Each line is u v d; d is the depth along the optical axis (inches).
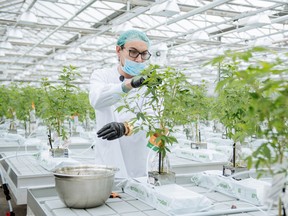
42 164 127.3
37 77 923.4
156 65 70.9
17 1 406.9
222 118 87.4
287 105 38.2
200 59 610.9
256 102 38.9
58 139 131.2
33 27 456.4
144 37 88.0
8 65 777.6
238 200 75.5
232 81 40.6
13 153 159.0
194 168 138.1
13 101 234.4
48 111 132.0
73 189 65.1
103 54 630.5
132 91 92.7
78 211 66.2
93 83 93.0
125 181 83.3
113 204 71.6
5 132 232.7
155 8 254.4
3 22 446.9
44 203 73.6
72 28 448.5
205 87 180.5
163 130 72.7
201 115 163.6
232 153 84.5
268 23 297.4
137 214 64.8
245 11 351.6
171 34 494.3
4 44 507.2
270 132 41.1
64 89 135.7
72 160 122.9
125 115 96.9
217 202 73.9
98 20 442.3
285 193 42.9
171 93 74.2
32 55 607.2
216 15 401.7
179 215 59.6
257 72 37.5
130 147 98.2
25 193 112.3
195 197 64.7
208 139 210.1
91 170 75.5
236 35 490.0
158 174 72.9
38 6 418.9
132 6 374.0
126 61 86.6
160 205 66.8
